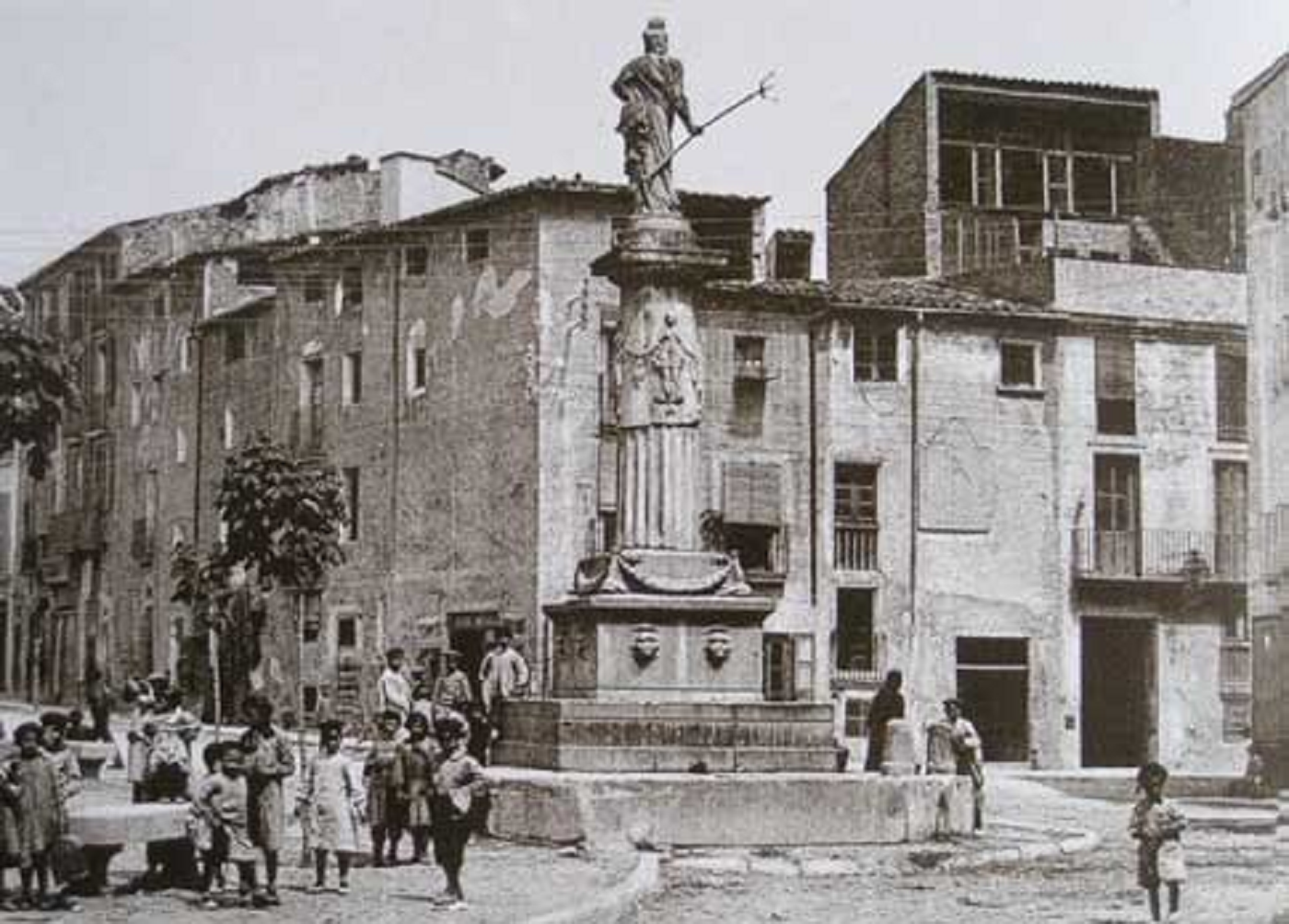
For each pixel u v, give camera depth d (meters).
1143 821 18.75
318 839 18.27
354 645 48.28
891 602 44.91
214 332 55.69
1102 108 53.47
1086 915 19.30
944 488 45.47
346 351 49.56
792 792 23.47
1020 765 45.38
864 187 52.38
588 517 43.88
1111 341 47.12
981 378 46.00
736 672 25.19
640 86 26.27
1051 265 47.06
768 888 20.52
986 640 45.53
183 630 56.59
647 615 24.94
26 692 66.94
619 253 25.83
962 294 47.50
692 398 25.77
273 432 52.19
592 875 19.61
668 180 26.28
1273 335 37.62
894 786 24.05
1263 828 30.38
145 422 59.50
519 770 24.56
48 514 65.88
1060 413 46.47
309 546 42.00
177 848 18.58
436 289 46.81
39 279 64.25
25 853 16.84
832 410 44.88
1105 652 46.94
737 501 44.12
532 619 43.25
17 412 29.20
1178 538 47.06
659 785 22.94
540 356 43.94
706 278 26.41
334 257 49.84
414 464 47.09
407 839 24.06
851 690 44.25
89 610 62.75
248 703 17.48
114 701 59.75
